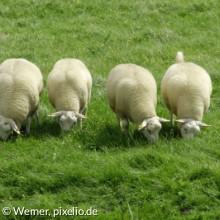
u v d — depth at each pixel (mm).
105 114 25281
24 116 23062
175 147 21344
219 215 17219
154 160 20172
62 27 38438
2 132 22422
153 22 39719
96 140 22312
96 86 28766
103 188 18766
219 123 23953
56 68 25047
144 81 23281
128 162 20156
